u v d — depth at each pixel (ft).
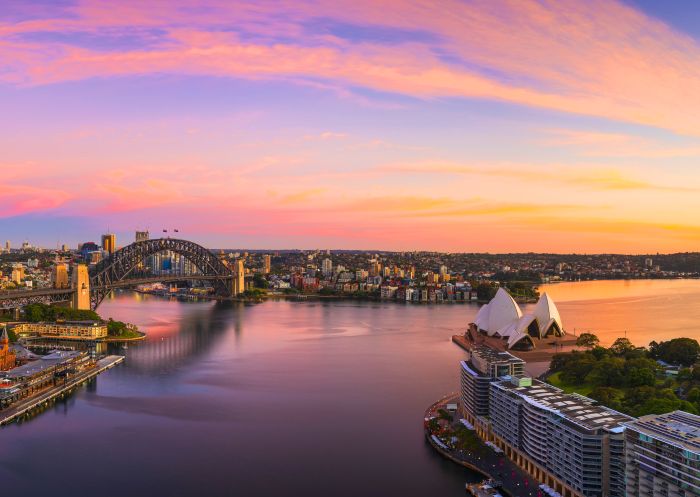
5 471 612.70
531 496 530.68
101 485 580.30
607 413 552.41
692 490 412.16
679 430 451.12
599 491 501.15
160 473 606.96
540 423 564.71
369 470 608.60
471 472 601.62
